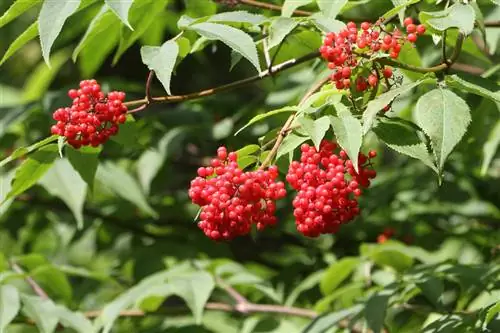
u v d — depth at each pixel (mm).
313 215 4375
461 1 4711
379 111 4586
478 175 8570
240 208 4340
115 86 8234
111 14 5340
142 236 8992
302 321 7965
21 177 5508
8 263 7383
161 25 7793
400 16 5008
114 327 8250
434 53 7285
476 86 4465
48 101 7898
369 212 8375
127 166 8812
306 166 4426
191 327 7277
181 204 8914
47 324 6188
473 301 6328
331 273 6961
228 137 8148
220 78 11750
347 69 4508
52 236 9633
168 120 8039
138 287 6688
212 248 8781
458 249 8289
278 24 4867
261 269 9109
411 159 8836
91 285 8453
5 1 11148
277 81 7977
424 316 7359
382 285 6816
